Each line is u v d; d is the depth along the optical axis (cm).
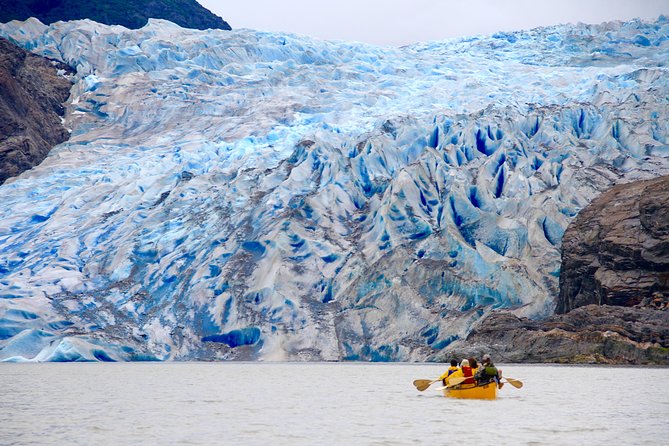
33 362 18175
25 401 8606
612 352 14738
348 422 6812
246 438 5928
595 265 17025
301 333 18012
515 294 17475
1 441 5731
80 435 6028
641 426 6500
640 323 15088
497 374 9019
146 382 11512
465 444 5681
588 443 5688
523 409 7744
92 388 10419
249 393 9594
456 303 17625
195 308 19188
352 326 17900
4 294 19838
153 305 19738
